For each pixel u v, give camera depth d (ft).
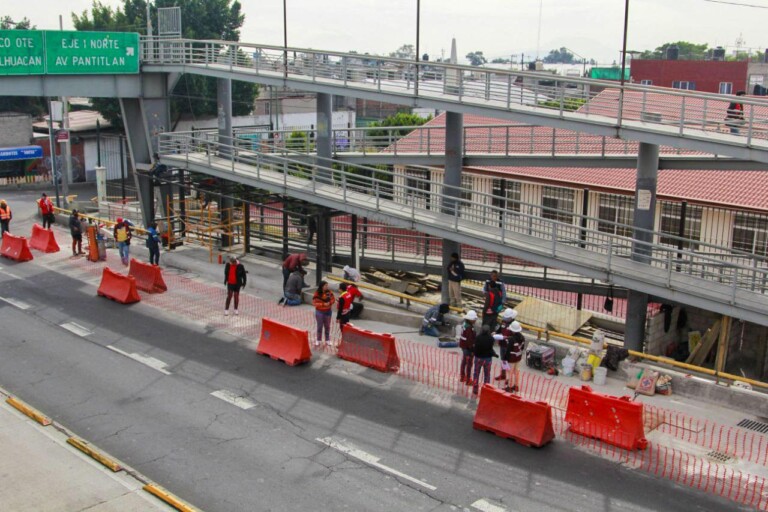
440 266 84.48
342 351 62.18
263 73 83.51
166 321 71.87
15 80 87.15
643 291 58.39
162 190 101.19
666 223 84.79
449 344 64.95
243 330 69.31
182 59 91.66
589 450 46.60
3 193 160.76
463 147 80.23
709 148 54.24
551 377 58.59
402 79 77.10
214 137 106.22
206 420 50.11
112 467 42.78
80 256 96.84
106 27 191.11
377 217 73.72
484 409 49.42
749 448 46.98
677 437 48.39
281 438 47.57
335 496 40.57
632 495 41.29
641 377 55.98
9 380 56.80
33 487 40.63
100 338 66.80
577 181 92.12
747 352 68.49
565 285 75.15
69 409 51.67
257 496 40.47
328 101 85.25
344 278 78.07
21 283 84.79
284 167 81.25
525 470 43.93
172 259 91.97
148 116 97.45
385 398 54.24
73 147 178.09
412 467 44.06
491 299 63.31
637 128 57.36
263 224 100.22
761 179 83.20
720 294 55.88
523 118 63.87
